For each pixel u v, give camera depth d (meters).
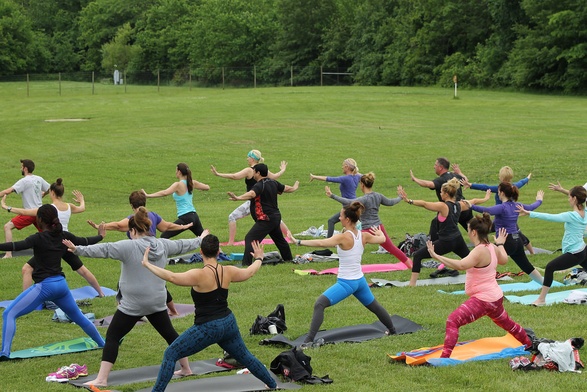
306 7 84.56
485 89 65.88
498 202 15.05
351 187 15.49
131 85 79.62
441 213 12.83
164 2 99.44
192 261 15.38
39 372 9.04
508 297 11.86
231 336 7.72
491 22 71.69
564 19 58.03
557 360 8.45
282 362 8.49
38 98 60.84
